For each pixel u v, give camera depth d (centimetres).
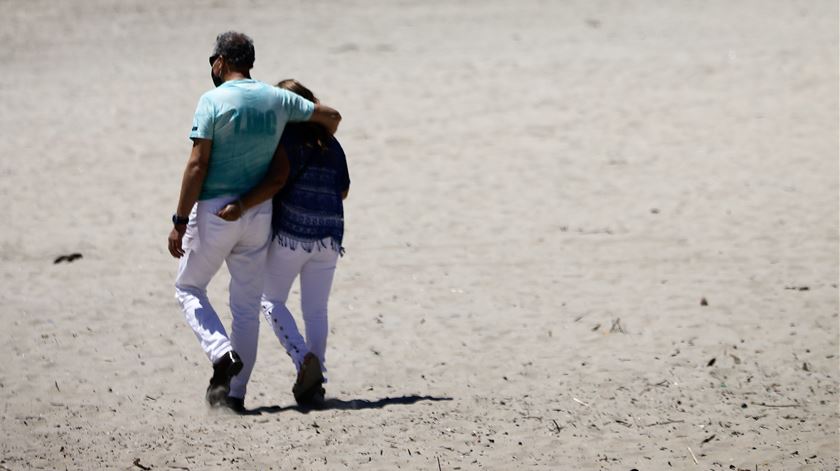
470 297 3238
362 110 6144
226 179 2186
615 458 2039
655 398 2377
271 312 2333
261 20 9088
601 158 5078
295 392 2320
